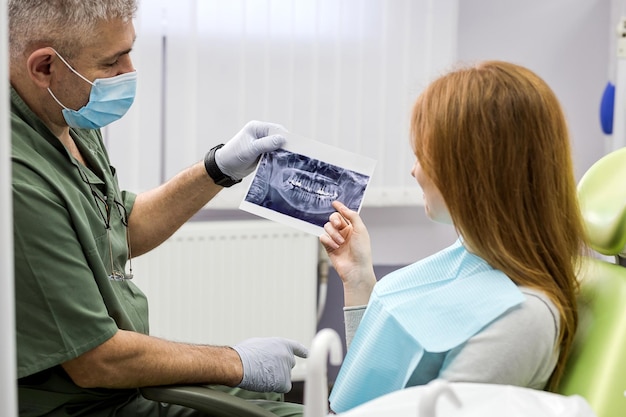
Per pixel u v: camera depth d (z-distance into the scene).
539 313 1.19
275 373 1.70
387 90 2.94
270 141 1.77
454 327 1.22
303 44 2.84
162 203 1.97
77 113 1.65
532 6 3.16
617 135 2.39
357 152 2.94
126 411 1.68
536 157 1.21
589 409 0.94
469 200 1.22
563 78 3.23
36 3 1.56
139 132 2.72
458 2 3.08
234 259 2.87
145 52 2.70
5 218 0.84
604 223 1.35
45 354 1.47
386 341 1.28
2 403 0.84
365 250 1.60
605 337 1.24
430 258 1.36
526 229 1.23
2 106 0.84
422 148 1.25
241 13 2.77
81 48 1.59
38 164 1.54
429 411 0.80
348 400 1.31
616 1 3.19
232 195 2.85
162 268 2.80
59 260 1.47
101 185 1.77
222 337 2.89
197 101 2.78
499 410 0.92
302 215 1.72
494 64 1.25
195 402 1.53
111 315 1.62
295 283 2.94
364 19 2.88
